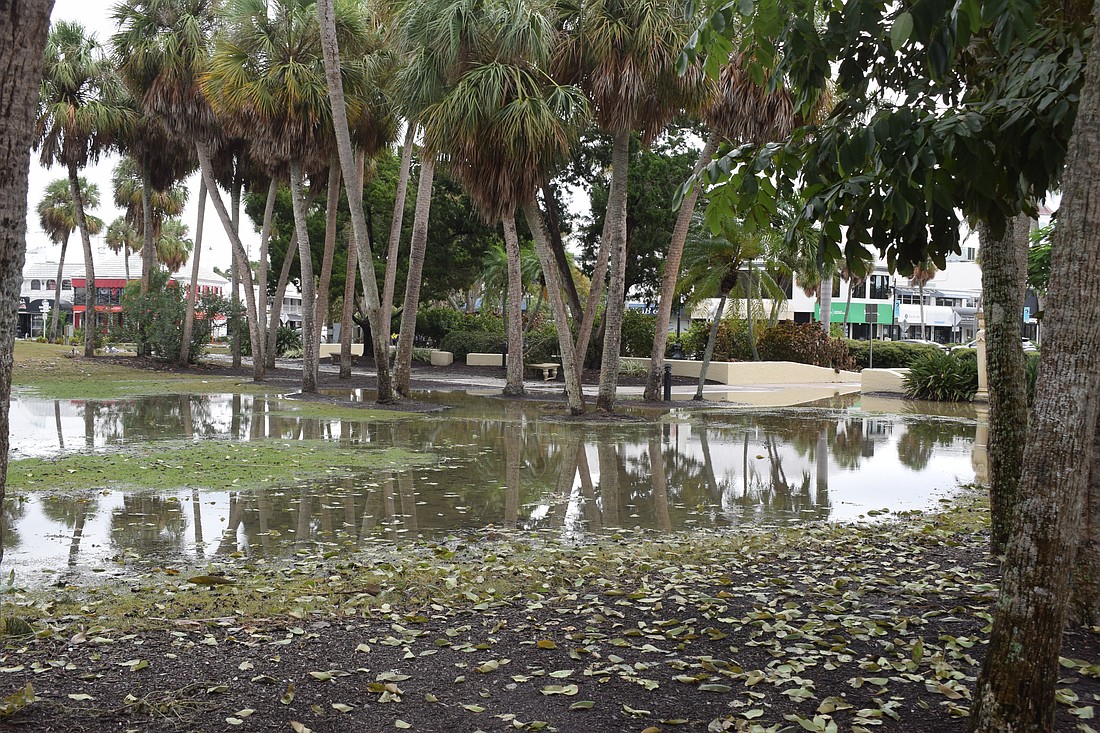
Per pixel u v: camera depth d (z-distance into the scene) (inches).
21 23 121.6
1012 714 122.6
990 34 193.2
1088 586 190.4
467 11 620.1
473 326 1877.5
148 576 238.7
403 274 1642.5
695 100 667.4
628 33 638.5
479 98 615.5
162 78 1051.9
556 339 1491.1
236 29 890.7
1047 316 120.3
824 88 206.7
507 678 164.7
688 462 494.3
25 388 925.2
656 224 1226.6
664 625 196.9
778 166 202.1
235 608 207.2
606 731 141.9
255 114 872.3
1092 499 189.9
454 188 1485.0
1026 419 245.1
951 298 2869.1
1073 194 116.0
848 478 445.4
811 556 271.7
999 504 249.8
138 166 1455.5
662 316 931.3
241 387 1029.2
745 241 892.0
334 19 752.3
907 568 252.7
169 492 369.4
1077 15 185.5
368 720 144.6
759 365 1300.4
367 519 326.6
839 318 2504.9
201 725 140.9
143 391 938.1
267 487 388.8
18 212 125.2
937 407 908.0
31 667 165.0
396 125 994.1
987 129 172.6
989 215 174.2
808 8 190.7
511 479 428.5
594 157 1221.1
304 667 168.6
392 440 572.7
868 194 186.4
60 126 1280.8
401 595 220.8
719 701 154.3
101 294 2723.9
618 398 976.3
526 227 1459.2
